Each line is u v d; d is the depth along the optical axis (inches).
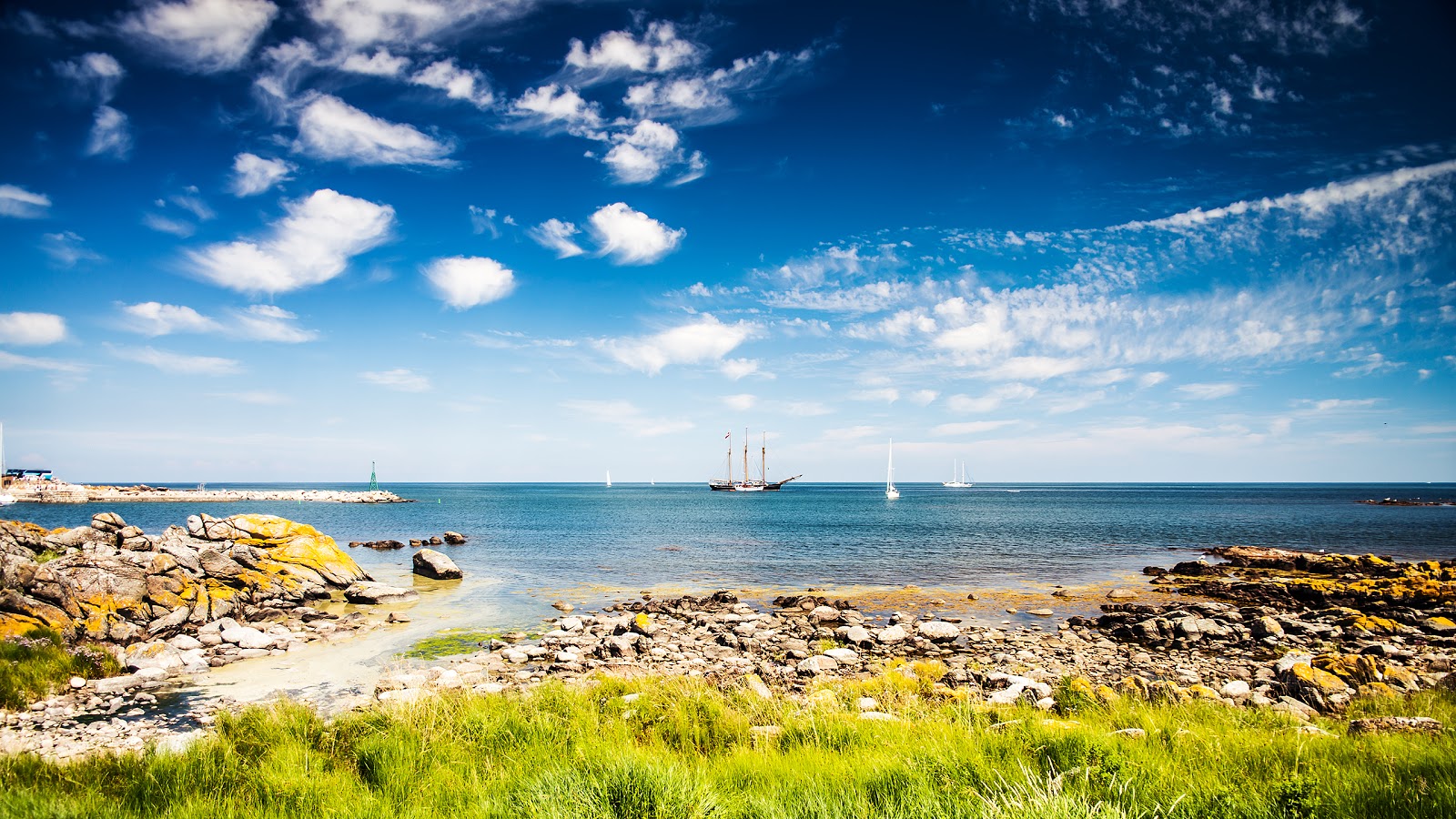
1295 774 293.0
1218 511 4931.1
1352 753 347.3
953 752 349.1
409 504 6210.6
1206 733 410.3
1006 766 331.9
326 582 1311.5
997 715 479.5
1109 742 370.0
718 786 329.4
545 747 402.3
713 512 4741.6
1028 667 788.0
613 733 439.2
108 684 675.4
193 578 1053.8
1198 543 2438.5
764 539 2613.2
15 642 735.7
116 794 335.6
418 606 1207.6
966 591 1421.0
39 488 5575.8
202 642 861.8
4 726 552.7
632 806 284.4
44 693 641.6
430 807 314.7
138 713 599.5
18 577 809.5
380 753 375.6
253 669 763.4
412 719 435.5
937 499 7657.5
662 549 2242.9
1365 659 674.8
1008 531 3029.0
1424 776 301.1
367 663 797.2
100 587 892.0
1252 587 1414.9
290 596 1181.1
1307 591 1322.6
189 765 360.8
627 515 4382.4
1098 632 1024.9
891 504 6136.8
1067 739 363.6
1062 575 1651.1
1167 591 1430.9
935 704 558.3
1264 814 260.4
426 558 1569.9
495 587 1444.4
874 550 2215.8
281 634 930.1
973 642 941.2
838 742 415.5
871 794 304.8
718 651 887.1
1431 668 775.1
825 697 547.2
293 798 326.0
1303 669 641.0
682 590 1423.5
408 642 919.7
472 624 1047.0
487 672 751.1
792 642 924.6
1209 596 1375.5
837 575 1644.9
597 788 294.8
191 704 626.2
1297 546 2358.5
